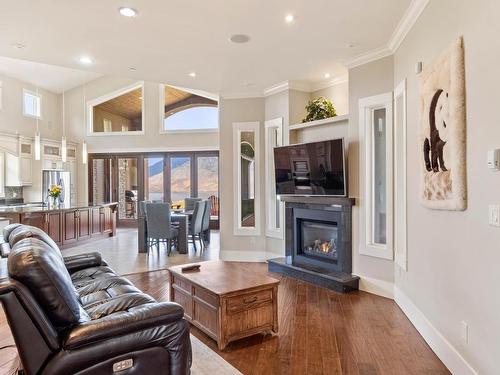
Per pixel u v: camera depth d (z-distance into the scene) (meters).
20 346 1.72
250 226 6.17
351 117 4.52
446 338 2.59
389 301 3.99
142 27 3.52
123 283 3.03
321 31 3.62
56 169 10.14
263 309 3.08
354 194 4.51
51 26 3.48
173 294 3.59
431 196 2.74
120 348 1.88
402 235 3.82
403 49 3.60
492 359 1.98
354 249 4.52
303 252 5.30
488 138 1.98
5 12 3.19
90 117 11.10
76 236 7.54
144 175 10.89
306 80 5.40
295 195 5.22
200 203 7.12
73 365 1.77
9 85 9.25
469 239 2.22
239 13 3.25
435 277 2.79
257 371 2.54
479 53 2.06
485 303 2.04
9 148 8.76
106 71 4.93
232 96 6.11
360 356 2.75
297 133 5.58
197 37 3.77
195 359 2.71
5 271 5.12
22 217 6.36
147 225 6.69
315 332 3.19
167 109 10.74
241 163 6.20
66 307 1.83
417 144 3.17
